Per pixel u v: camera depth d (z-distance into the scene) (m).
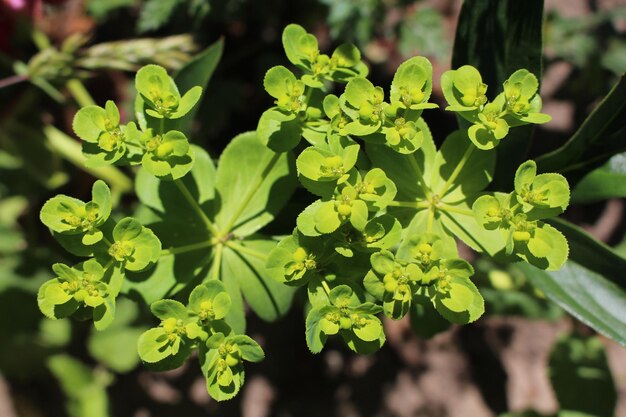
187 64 0.42
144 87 0.38
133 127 0.37
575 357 0.54
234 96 0.53
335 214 0.36
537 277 0.42
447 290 0.37
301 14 0.55
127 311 0.57
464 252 0.58
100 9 0.54
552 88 0.63
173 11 0.50
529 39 0.41
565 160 0.42
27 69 0.50
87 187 0.54
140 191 0.40
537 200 0.36
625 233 0.62
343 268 0.38
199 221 0.40
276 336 0.62
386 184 0.37
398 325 0.64
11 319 0.56
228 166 0.40
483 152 0.39
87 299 0.37
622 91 0.40
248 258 0.40
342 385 0.63
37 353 0.58
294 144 0.38
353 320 0.37
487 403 0.63
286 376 0.63
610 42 0.57
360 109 0.37
